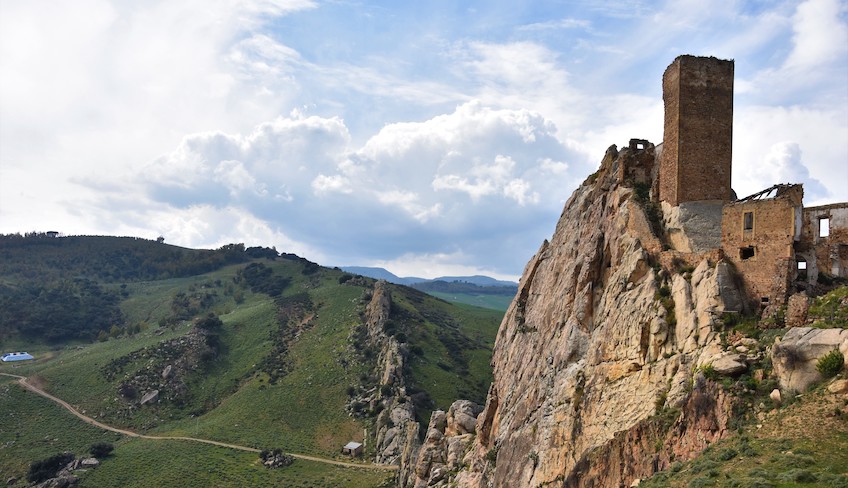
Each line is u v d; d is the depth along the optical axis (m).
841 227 43.62
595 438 49.09
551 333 63.31
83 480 138.25
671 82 54.41
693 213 51.69
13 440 163.25
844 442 32.25
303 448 157.75
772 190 47.69
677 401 42.31
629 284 51.91
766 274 44.12
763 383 38.53
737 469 33.22
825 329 37.56
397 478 120.12
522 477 57.56
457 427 91.50
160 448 155.88
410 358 188.38
